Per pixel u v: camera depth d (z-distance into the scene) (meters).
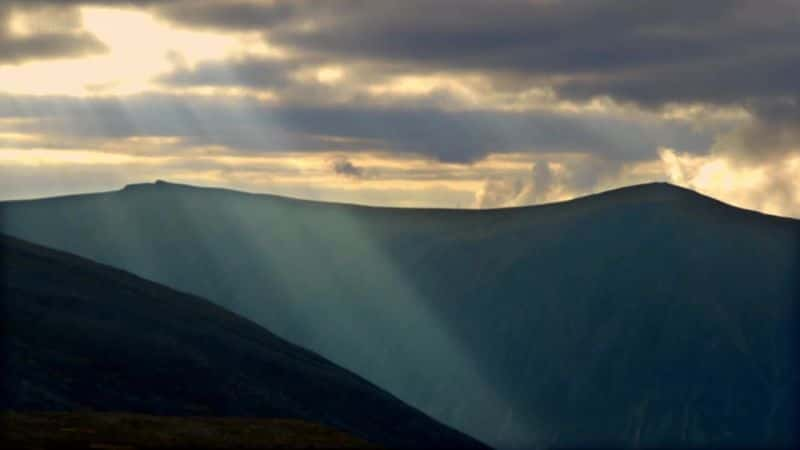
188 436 160.88
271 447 159.12
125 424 165.50
